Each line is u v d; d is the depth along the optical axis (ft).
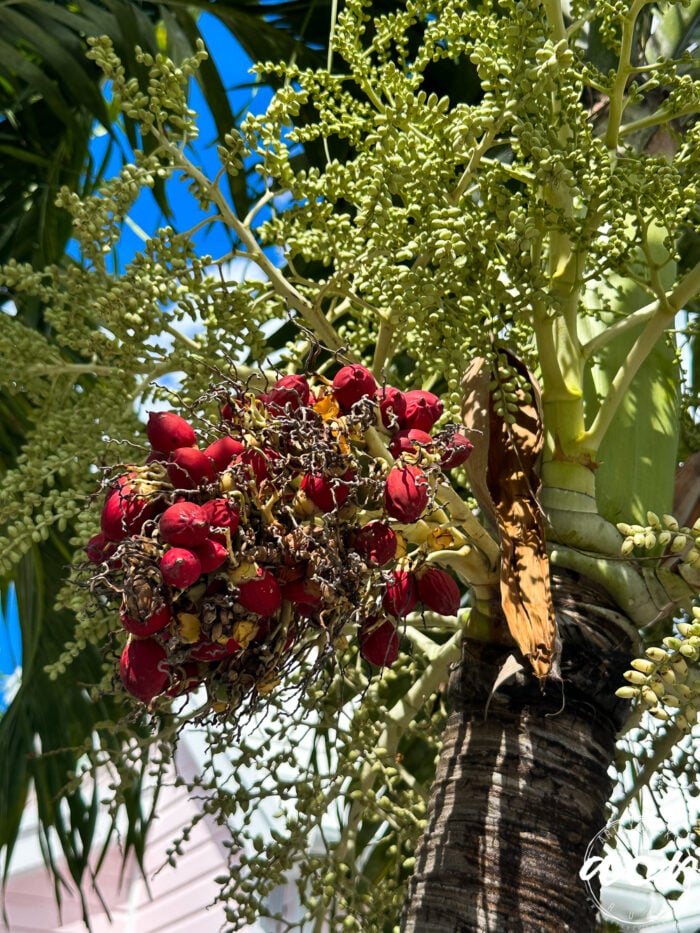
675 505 2.64
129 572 1.55
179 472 1.62
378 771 2.85
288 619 1.70
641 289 2.67
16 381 2.45
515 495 2.15
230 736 1.88
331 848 2.84
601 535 2.26
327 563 1.64
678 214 2.27
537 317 2.29
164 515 1.54
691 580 2.20
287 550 1.62
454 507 1.97
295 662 1.87
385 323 2.40
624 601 2.23
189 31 3.92
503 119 2.15
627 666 2.19
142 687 1.62
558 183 2.11
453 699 2.27
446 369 2.22
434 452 1.75
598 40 2.93
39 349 2.42
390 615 1.84
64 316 2.37
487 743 2.14
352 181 2.38
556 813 2.06
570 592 2.21
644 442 2.50
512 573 2.06
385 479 1.73
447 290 2.17
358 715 2.73
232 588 1.59
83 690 3.70
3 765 3.64
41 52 3.53
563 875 2.01
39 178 3.99
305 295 2.71
